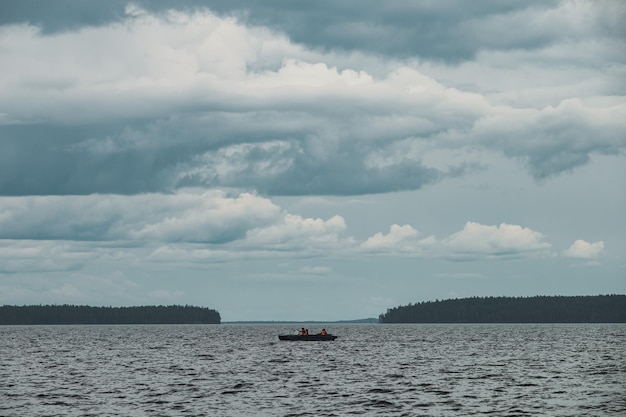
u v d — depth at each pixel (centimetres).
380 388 8088
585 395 7462
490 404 6888
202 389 8075
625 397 7325
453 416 6275
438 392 7731
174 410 6644
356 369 10469
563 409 6600
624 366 10819
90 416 6366
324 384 8506
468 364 11331
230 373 9925
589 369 10319
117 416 6356
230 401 7144
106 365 11538
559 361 11862
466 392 7725
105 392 7875
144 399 7319
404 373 9806
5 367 11194
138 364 11712
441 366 10969
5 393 7838
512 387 8144
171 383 8706
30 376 9694
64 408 6794
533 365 11075
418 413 6419
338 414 6381
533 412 6450
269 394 7638
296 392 7781
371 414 6378
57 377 9544
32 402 7162
